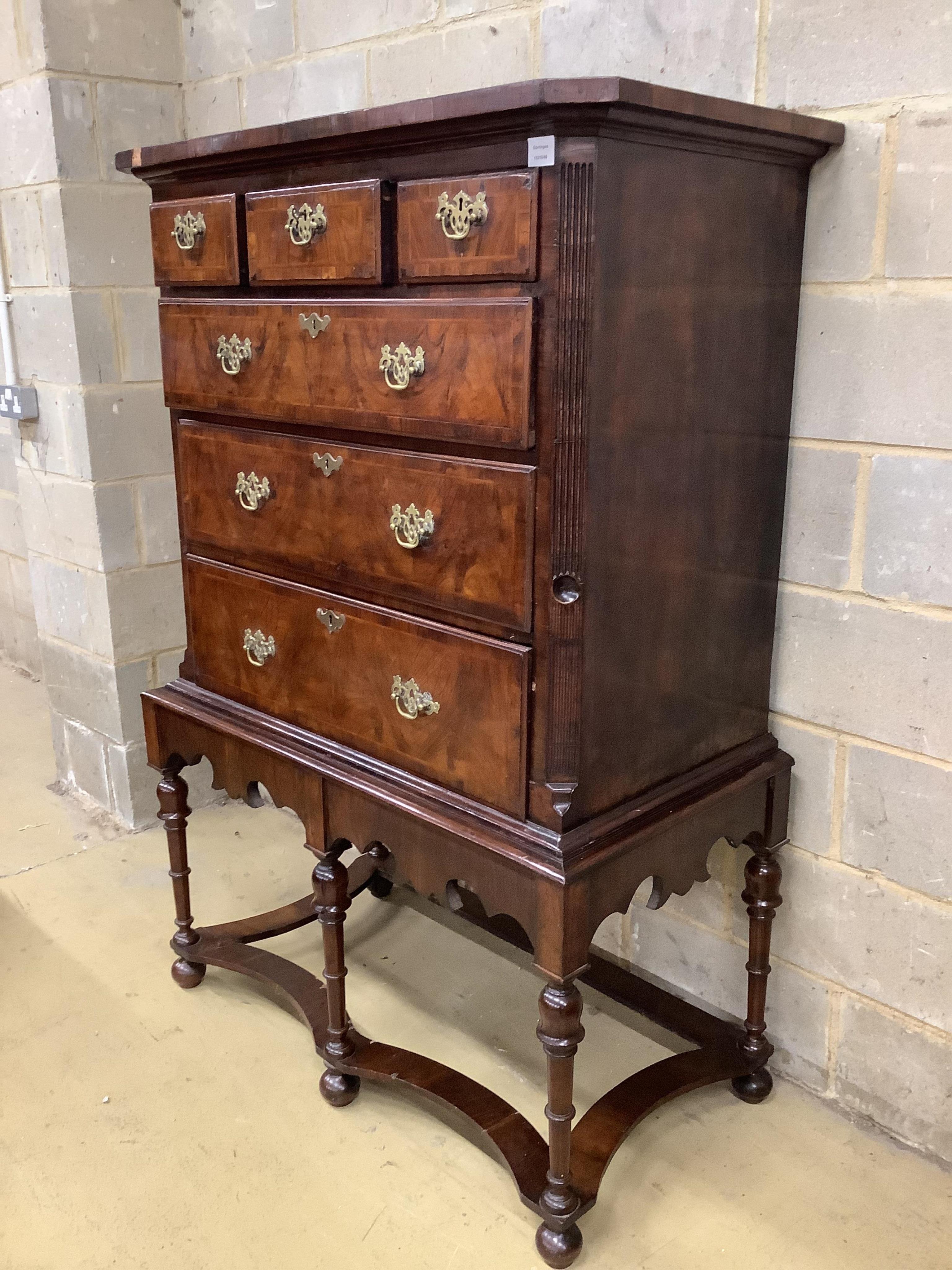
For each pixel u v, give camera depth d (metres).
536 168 1.00
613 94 0.93
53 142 1.99
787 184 1.26
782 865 1.54
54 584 2.38
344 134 1.13
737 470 1.29
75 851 2.27
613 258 1.04
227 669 1.57
